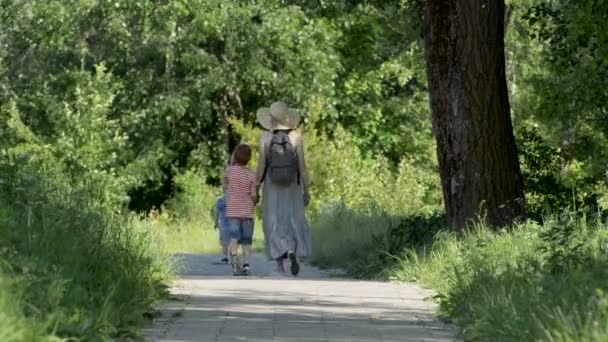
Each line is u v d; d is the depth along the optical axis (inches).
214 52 3651.6
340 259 1690.5
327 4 2842.0
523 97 3011.8
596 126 2085.4
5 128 1421.0
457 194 1465.3
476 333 758.5
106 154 3432.6
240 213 1497.3
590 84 1887.3
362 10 2613.2
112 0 3422.7
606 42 1679.4
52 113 3462.1
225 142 3705.7
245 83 3617.1
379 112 3887.8
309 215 2571.4
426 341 757.9
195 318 848.9
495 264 1028.5
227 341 725.9
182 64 3545.8
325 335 768.3
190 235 2699.3
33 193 918.4
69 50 3523.6
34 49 3580.2
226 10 3491.6
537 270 861.2
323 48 3587.6
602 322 579.5
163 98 3531.0
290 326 812.0
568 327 586.9
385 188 3129.9
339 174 3201.3
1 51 3484.3
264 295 1047.6
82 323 658.2
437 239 1401.3
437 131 1485.0
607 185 1834.4
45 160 1106.1
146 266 988.6
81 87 3454.7
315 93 3560.5
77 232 887.1
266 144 1487.5
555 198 1754.4
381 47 3545.8
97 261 847.1
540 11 1862.7
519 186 1469.0
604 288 720.3
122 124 3555.6
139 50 3553.2
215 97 3703.3
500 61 1460.4
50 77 3555.6
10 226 794.8
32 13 3432.6
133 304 823.7
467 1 1454.2
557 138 2139.5
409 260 1366.9
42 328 596.1
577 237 1039.6
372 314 912.9
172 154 3668.8
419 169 3720.5
